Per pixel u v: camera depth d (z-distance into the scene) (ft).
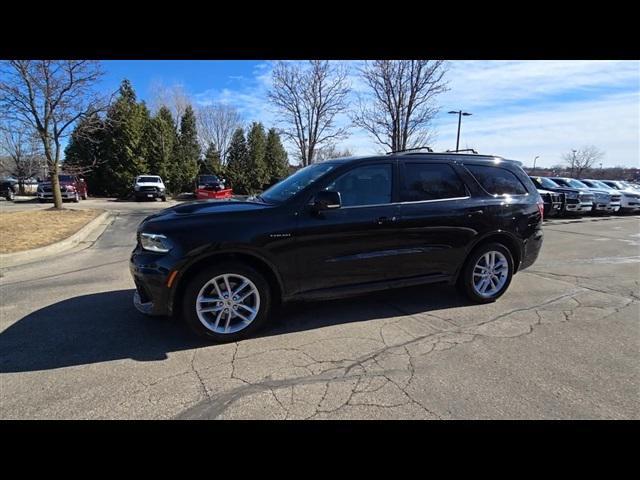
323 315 13.62
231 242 11.05
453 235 13.98
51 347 11.03
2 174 117.08
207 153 139.64
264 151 151.23
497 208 14.67
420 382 9.33
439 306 14.70
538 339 11.88
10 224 34.09
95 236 32.99
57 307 14.30
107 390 8.90
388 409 8.28
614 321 13.46
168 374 9.62
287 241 11.64
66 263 22.04
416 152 14.20
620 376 9.73
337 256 12.32
